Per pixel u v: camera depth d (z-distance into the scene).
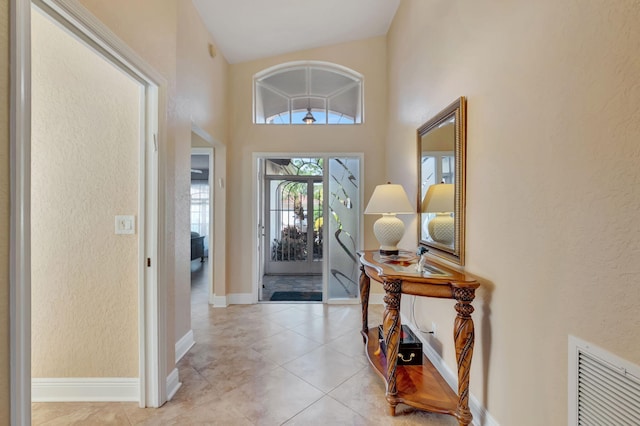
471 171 1.69
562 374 1.06
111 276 1.80
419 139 2.46
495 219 1.46
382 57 3.69
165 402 1.80
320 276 5.50
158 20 1.78
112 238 1.80
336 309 3.52
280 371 2.15
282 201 5.66
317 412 1.71
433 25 2.21
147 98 1.75
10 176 0.88
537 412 1.18
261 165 4.00
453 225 1.86
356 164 3.82
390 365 1.68
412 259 2.20
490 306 1.50
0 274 0.87
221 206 3.61
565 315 1.05
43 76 1.78
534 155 1.20
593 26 0.94
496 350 1.45
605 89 0.90
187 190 2.56
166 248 1.84
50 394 1.81
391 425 1.61
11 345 0.89
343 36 3.55
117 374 1.81
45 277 1.81
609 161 0.89
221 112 3.44
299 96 3.88
